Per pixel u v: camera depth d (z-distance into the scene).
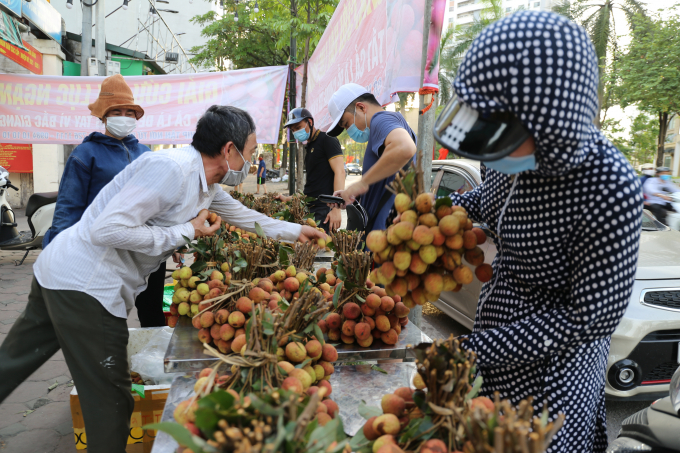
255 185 25.31
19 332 2.09
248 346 1.18
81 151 2.88
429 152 2.62
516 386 1.32
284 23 10.23
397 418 1.07
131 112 3.09
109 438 1.95
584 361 1.28
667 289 2.86
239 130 2.03
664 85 14.41
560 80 0.88
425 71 2.55
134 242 1.84
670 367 2.80
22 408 3.02
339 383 1.63
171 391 1.53
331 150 4.43
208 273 2.05
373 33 3.27
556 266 1.17
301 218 4.19
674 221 6.41
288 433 0.82
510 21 0.92
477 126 0.97
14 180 11.85
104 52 9.02
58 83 6.90
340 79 4.52
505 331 1.20
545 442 0.80
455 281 1.26
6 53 7.92
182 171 1.94
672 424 1.63
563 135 0.92
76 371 1.94
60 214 2.79
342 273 1.83
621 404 3.18
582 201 1.08
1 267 6.64
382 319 1.73
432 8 2.46
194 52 21.89
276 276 2.08
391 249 1.27
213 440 0.86
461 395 0.99
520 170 1.06
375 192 2.86
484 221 1.52
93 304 1.88
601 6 14.84
